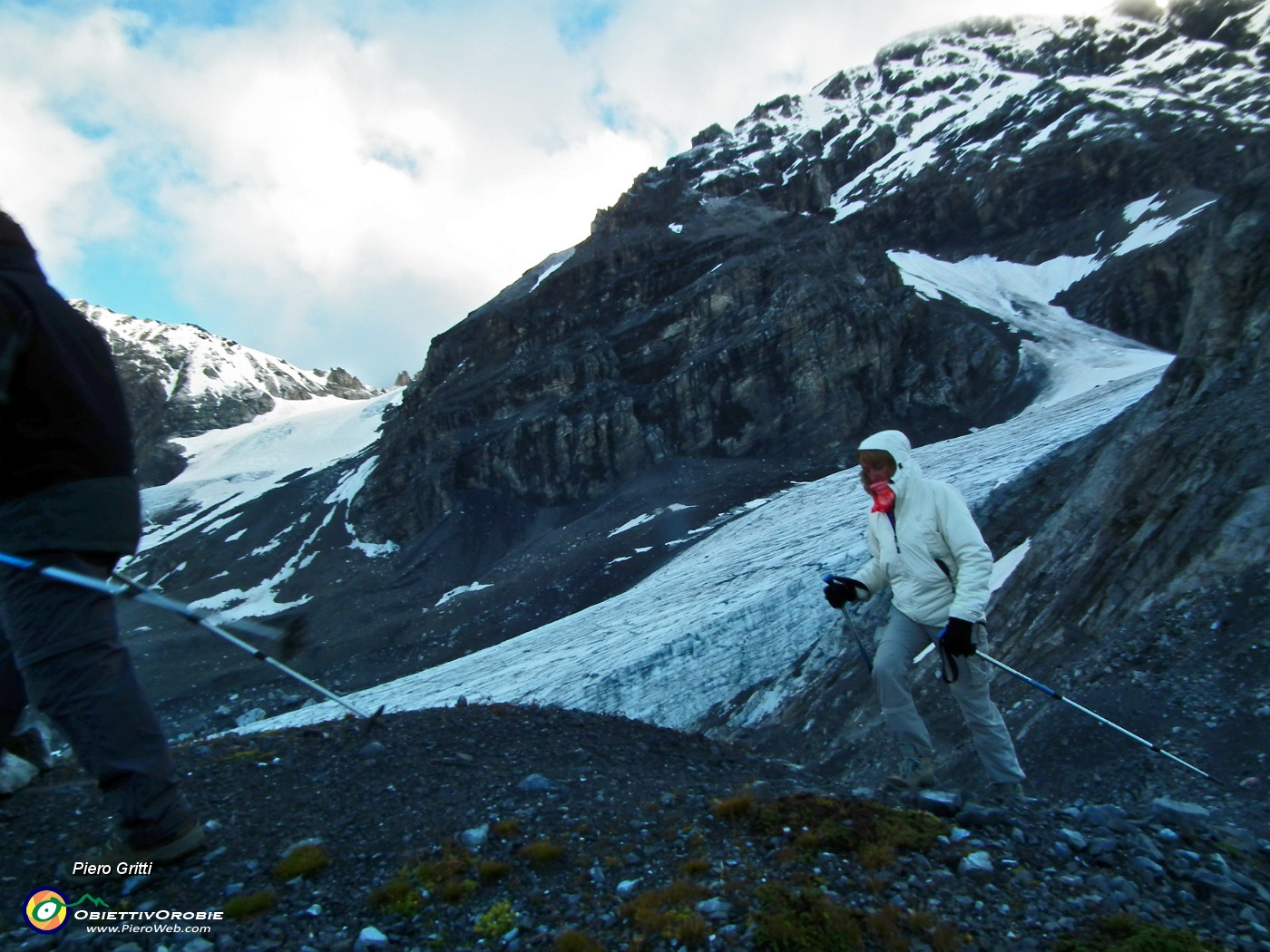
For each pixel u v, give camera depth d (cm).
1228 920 341
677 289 11200
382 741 540
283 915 331
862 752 1360
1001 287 11956
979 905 336
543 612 6028
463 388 10944
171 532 11162
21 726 518
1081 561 1317
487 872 357
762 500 7381
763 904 324
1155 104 13975
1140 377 6278
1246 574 905
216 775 479
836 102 18750
